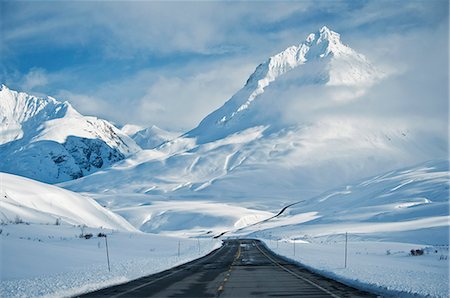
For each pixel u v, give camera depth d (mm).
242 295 19047
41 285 20938
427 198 139500
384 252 53188
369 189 183250
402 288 19312
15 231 55281
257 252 56094
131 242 62281
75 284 21328
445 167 196500
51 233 59906
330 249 59281
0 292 18734
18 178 112000
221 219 193375
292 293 19578
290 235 108812
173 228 195750
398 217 115250
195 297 18453
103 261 37344
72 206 109688
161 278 26062
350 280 23156
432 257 44438
